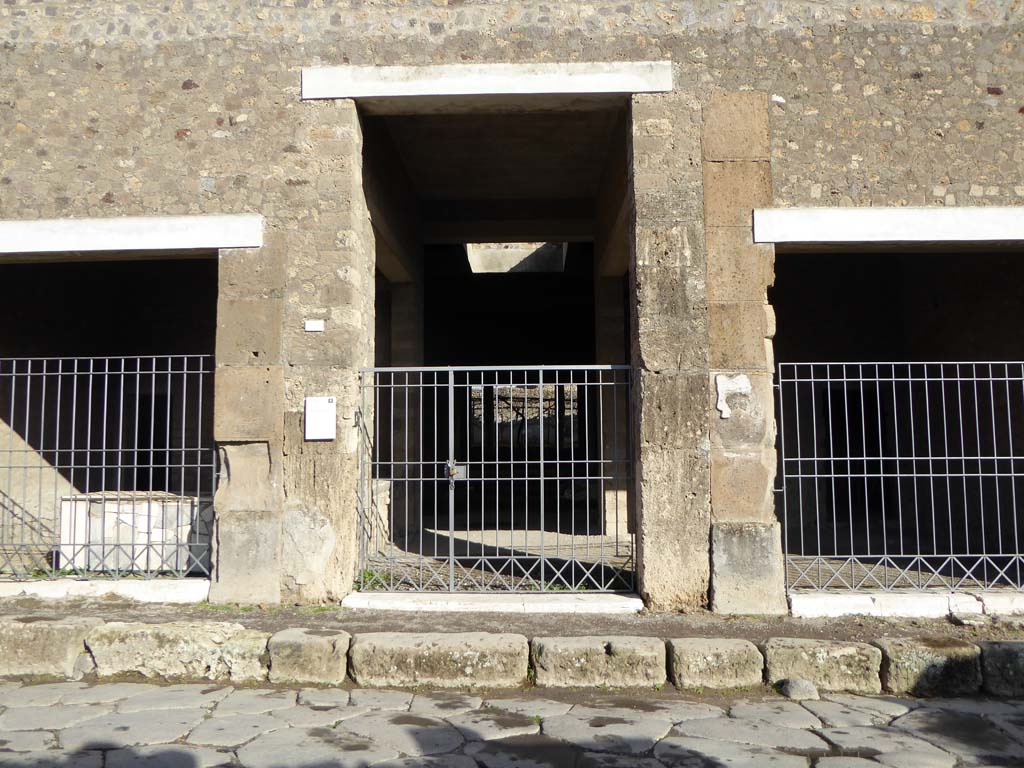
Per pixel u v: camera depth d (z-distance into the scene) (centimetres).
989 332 810
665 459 590
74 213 628
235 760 374
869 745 396
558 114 812
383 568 716
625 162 759
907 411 991
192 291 1034
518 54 620
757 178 607
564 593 610
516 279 1443
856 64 615
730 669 477
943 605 574
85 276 980
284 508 602
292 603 596
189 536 671
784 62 616
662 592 583
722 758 378
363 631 527
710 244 604
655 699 464
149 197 627
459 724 422
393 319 1034
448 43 622
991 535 810
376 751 385
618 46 618
